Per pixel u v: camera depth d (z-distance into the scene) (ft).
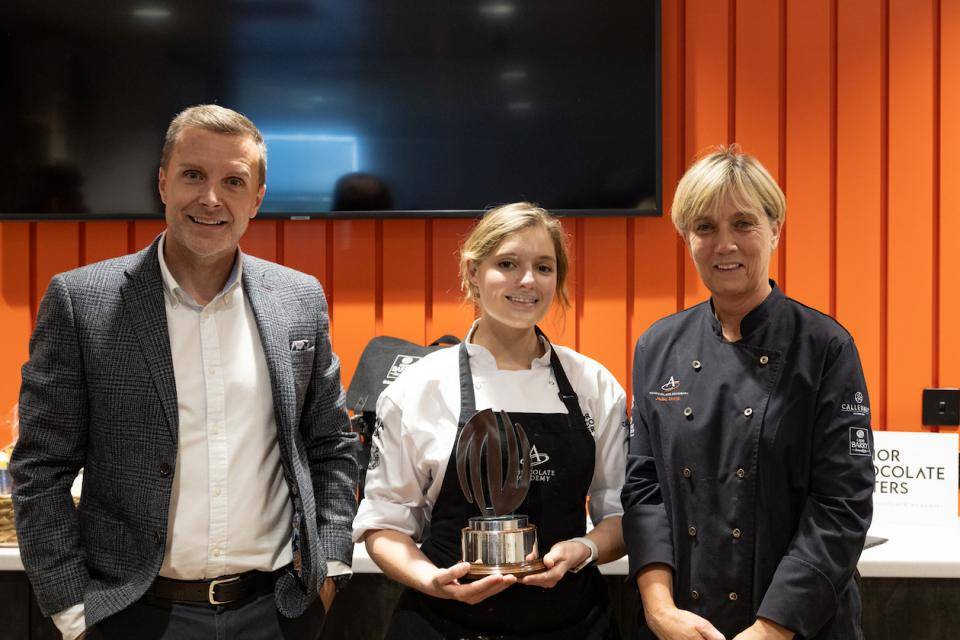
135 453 4.87
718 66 7.95
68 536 4.88
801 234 7.95
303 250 8.12
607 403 5.57
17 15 7.84
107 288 5.01
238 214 5.03
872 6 7.84
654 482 5.15
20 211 7.88
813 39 7.89
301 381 5.31
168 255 5.19
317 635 5.38
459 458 4.99
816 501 4.65
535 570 4.78
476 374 5.44
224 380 5.10
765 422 4.75
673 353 5.24
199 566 4.95
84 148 7.89
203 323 5.12
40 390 4.89
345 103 7.93
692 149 7.98
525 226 5.30
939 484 7.09
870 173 7.86
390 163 7.94
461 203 7.93
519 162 7.90
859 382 4.79
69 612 4.79
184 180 4.93
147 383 4.87
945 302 7.81
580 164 7.88
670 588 4.90
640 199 7.85
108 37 7.86
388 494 5.37
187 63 7.89
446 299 8.09
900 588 6.47
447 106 7.91
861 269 7.89
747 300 5.00
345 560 5.35
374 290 8.10
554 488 5.22
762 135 7.95
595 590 5.33
